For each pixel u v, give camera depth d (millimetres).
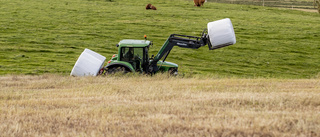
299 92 13914
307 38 51094
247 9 79875
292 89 14992
